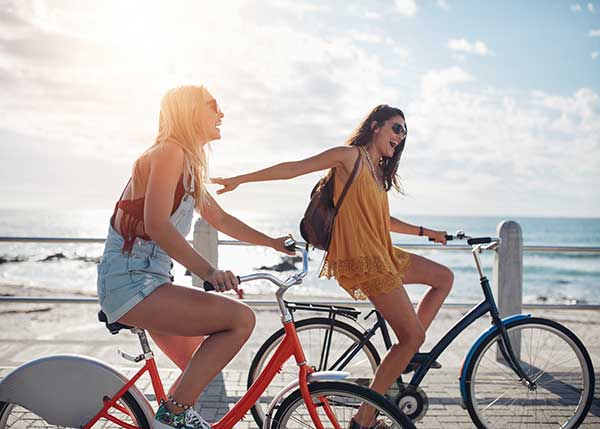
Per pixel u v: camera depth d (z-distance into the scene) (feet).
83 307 47.65
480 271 12.43
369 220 10.97
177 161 8.80
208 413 13.69
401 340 10.78
